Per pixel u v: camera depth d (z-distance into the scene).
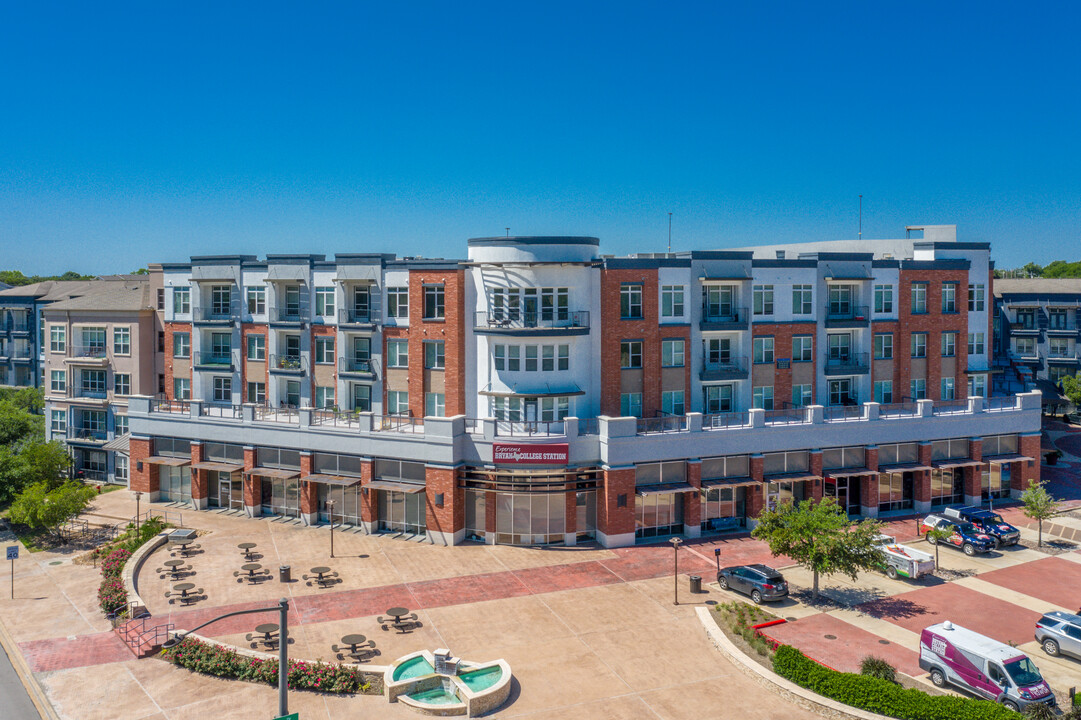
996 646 27.45
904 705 25.30
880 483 49.94
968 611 35.06
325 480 46.53
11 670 30.12
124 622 33.56
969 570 40.38
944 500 51.84
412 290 48.12
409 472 45.31
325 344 52.53
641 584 38.22
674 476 45.28
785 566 40.94
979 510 46.31
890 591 37.59
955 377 56.78
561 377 46.50
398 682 27.50
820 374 52.88
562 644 31.81
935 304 55.59
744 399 50.69
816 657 30.39
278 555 42.31
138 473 53.41
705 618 33.62
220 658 29.53
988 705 24.66
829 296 53.41
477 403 47.38
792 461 47.78
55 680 29.05
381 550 43.16
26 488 47.47
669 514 45.62
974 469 51.28
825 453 48.50
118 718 26.41
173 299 57.78
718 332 50.16
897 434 49.78
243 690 28.23
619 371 47.41
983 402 52.91
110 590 36.44
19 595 37.66
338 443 46.91
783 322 51.59
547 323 46.25
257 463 49.66
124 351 60.59
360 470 46.59
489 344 46.62
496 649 31.33
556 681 28.81
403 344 49.62
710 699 27.59
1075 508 51.19
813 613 34.91
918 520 48.31
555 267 46.09
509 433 45.31
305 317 52.56
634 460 43.81
